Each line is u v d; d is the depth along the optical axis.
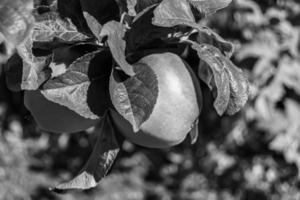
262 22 1.38
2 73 0.97
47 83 0.52
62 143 1.59
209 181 1.81
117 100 0.51
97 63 0.53
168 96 0.56
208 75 0.61
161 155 1.77
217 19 1.32
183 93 0.56
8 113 1.52
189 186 1.86
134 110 0.51
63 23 0.54
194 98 0.57
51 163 1.85
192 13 0.56
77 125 0.58
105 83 0.54
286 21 1.40
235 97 0.55
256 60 1.38
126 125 0.56
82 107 0.53
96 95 0.53
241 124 1.51
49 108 0.57
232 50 0.57
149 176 1.97
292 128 1.45
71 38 0.53
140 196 1.95
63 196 1.91
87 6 0.53
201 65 0.61
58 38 0.53
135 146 1.65
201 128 1.52
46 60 0.53
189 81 0.57
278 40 1.40
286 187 1.71
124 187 1.96
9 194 1.84
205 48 0.56
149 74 0.52
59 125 0.58
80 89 0.53
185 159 1.77
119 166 1.94
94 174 0.59
